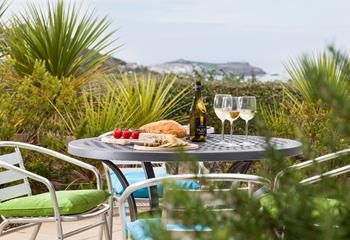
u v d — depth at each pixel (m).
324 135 0.61
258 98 6.96
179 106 7.01
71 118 5.92
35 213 2.87
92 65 7.07
